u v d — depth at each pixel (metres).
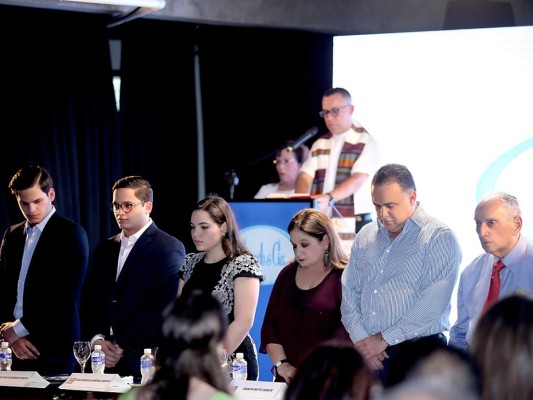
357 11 8.89
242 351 5.63
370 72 8.27
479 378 2.39
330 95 8.30
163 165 9.61
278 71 9.26
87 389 5.25
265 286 6.87
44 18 8.70
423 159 8.03
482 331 2.80
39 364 6.51
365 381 2.40
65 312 6.58
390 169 5.39
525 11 8.51
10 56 8.62
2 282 6.88
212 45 9.50
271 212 6.89
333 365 2.42
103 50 9.07
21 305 6.78
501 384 2.73
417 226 5.38
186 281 5.85
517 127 7.77
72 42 8.91
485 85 7.87
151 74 9.48
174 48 9.52
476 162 7.86
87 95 9.03
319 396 2.38
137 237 6.44
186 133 9.64
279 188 8.84
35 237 6.79
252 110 9.39
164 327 2.96
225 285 5.63
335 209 8.13
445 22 8.73
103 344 6.11
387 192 5.30
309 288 5.50
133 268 6.33
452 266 5.29
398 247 5.40
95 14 8.63
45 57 8.78
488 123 7.85
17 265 6.80
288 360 5.48
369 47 8.27
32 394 5.23
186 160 9.66
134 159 9.46
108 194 9.25
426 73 8.06
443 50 8.01
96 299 6.44
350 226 8.14
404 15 8.81
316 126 8.98
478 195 7.82
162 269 6.30
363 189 8.20
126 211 6.39
